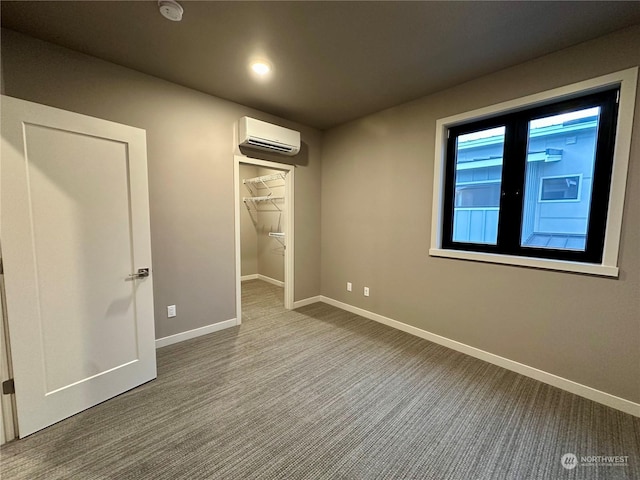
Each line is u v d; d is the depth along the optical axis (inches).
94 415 70.7
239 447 61.7
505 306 95.0
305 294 161.0
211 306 122.3
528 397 80.0
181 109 107.5
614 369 75.8
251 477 54.6
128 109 95.1
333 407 75.1
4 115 58.3
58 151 66.2
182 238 111.7
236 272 129.7
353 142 142.8
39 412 64.7
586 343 79.8
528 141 92.4
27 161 61.7
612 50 73.2
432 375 90.9
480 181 104.0
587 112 81.4
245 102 121.2
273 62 89.8
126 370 80.4
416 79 99.6
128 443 62.2
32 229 62.9
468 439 64.7
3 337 60.5
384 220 131.2
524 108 91.0
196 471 55.7
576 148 83.6
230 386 83.9
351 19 69.4
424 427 68.2
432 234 113.3
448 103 106.3
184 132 109.0
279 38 77.5
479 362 99.5
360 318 141.5
